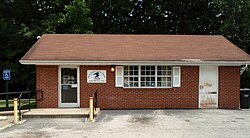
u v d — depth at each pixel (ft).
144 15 115.65
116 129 38.45
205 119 45.50
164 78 57.36
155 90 56.90
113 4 107.86
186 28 106.11
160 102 57.00
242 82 94.38
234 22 101.60
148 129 38.32
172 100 57.06
